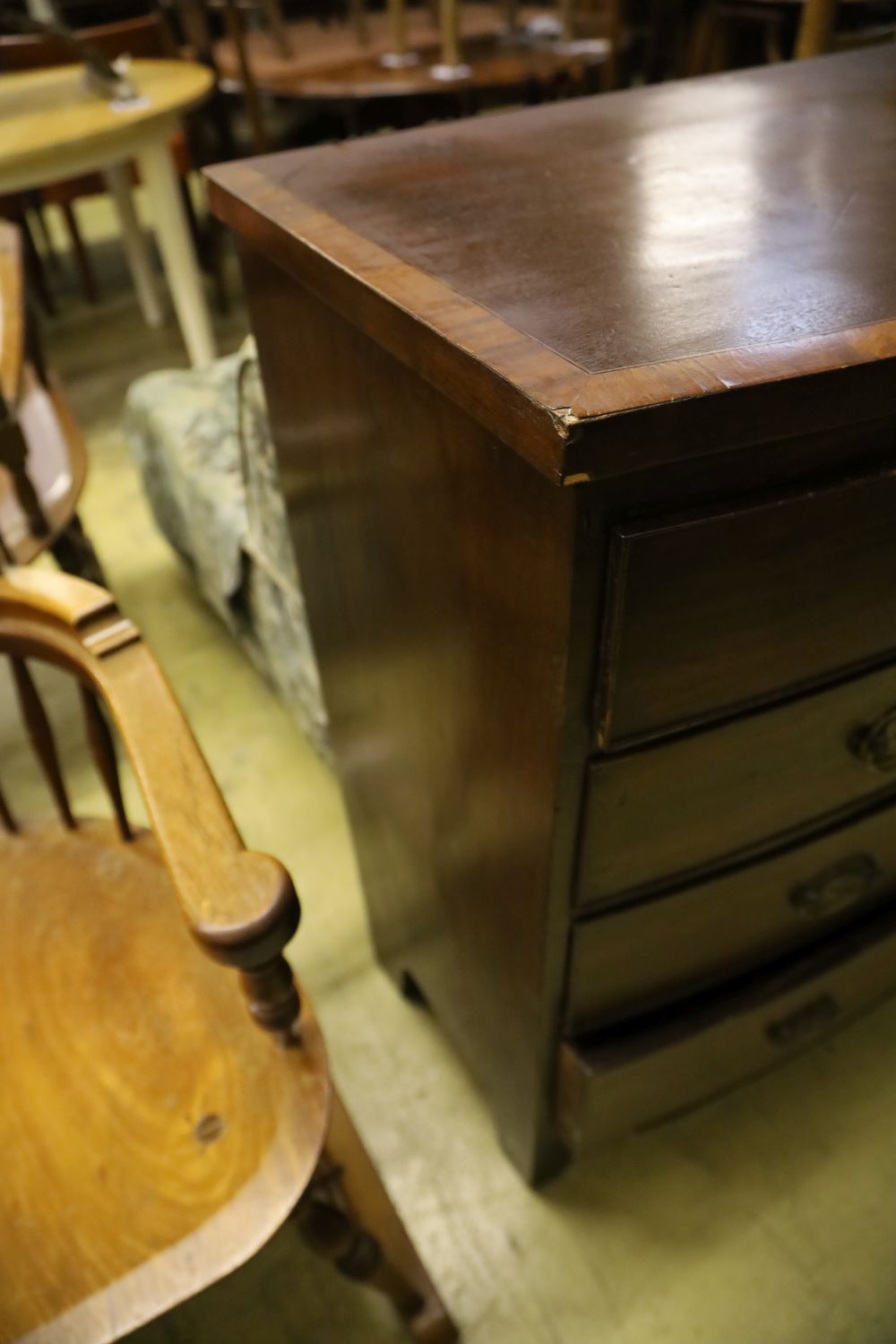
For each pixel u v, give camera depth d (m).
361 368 0.53
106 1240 0.53
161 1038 0.63
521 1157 0.86
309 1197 0.58
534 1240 0.86
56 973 0.68
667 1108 0.77
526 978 0.66
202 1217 0.53
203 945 0.44
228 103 2.44
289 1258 0.87
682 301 0.42
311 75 2.18
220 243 2.55
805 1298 0.82
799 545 0.44
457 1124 0.95
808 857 0.66
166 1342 0.82
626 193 0.55
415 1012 1.05
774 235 0.48
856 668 0.54
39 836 0.78
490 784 0.60
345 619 0.75
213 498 1.22
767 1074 0.98
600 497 0.38
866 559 0.47
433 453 0.49
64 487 1.13
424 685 0.64
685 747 0.51
